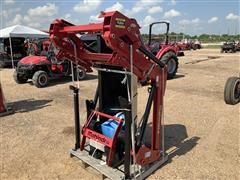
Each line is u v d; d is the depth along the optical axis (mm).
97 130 3617
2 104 6176
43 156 4109
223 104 6750
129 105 3006
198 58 20266
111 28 2602
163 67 3404
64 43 3316
